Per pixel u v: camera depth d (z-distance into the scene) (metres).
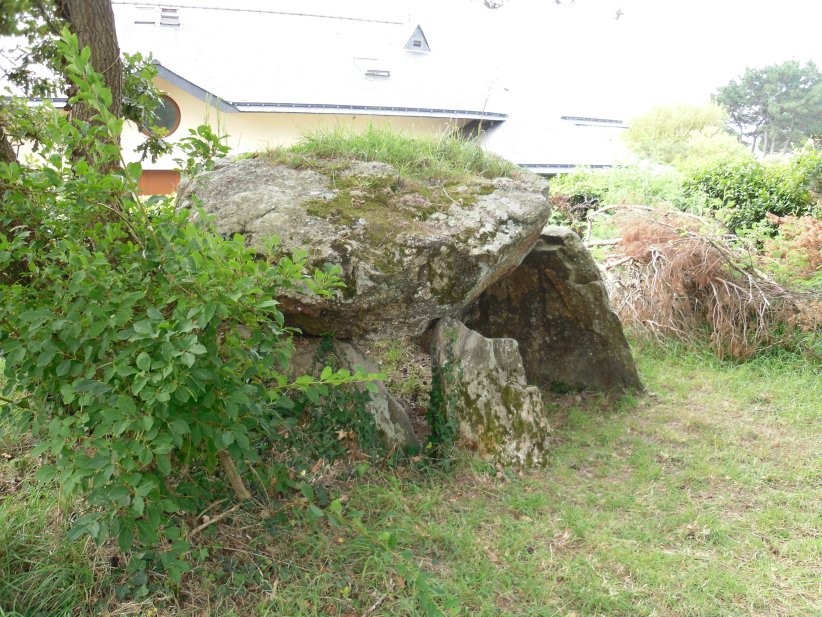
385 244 3.86
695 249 6.68
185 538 2.97
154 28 16.23
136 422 2.43
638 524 3.62
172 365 2.35
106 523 2.50
